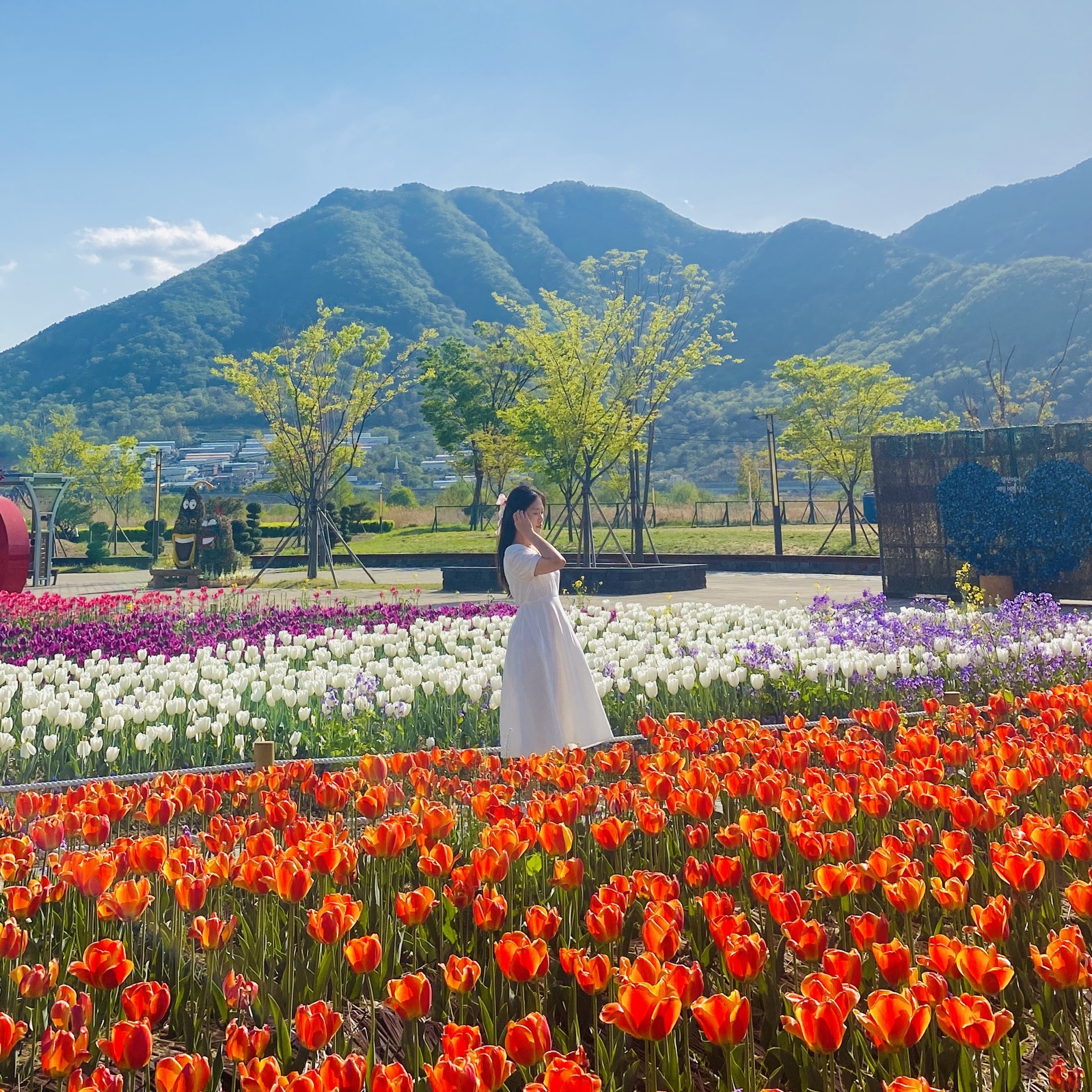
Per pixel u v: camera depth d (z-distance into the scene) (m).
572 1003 2.67
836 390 36.12
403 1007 2.27
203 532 26.88
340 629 12.52
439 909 3.32
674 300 25.44
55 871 3.33
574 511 28.38
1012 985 2.76
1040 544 17.27
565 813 3.57
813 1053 2.41
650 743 6.10
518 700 5.80
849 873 2.96
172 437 175.25
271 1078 1.98
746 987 2.77
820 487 77.94
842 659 7.70
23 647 10.37
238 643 10.03
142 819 5.03
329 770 6.31
